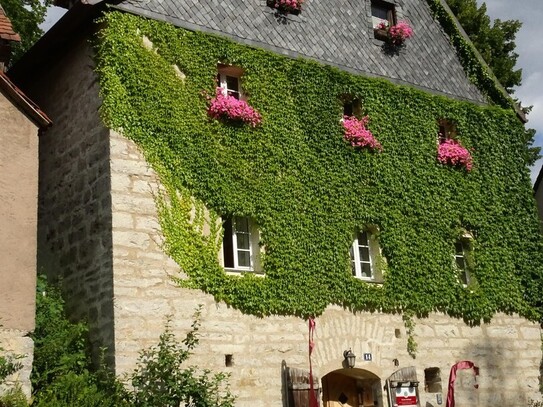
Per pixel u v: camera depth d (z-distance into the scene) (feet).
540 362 52.85
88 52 43.83
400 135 51.62
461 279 52.26
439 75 57.16
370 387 45.80
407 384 45.68
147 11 43.78
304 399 41.22
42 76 49.42
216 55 45.21
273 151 45.14
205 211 41.65
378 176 49.29
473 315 50.42
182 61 43.73
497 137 57.21
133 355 37.17
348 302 45.21
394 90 52.65
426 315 48.44
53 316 38.40
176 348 38.34
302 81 48.19
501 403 49.78
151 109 41.65
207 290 40.29
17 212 35.22
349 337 44.65
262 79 46.65
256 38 47.88
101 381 36.11
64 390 34.14
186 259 40.14
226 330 40.32
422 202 50.83
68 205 43.27
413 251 49.08
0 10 39.88
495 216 54.49
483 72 59.47
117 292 37.60
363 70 52.54
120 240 38.50
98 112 41.57
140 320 37.83
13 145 36.01
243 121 44.55
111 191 39.09
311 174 46.21
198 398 36.11
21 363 33.42
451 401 46.50
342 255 45.78
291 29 49.96
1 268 34.01
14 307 33.91
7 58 40.29
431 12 59.57
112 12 42.37
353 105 51.70
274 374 41.24
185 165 41.70
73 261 41.78
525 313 53.47
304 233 44.65
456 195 52.85
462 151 53.88
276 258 43.04
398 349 46.42
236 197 42.73
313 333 43.27
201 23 45.73
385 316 46.62
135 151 40.52
